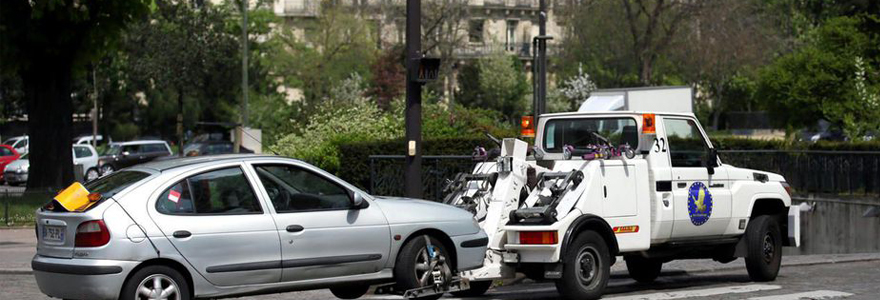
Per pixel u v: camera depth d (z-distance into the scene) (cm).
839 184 3438
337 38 8712
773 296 1669
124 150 6150
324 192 1416
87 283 1248
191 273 1292
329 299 1684
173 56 7431
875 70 5944
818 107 6097
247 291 1334
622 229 1622
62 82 3925
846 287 1798
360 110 3450
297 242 1366
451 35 7869
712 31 6806
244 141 4722
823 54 6056
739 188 1822
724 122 10775
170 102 8306
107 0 3753
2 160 5816
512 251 1559
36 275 1331
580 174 1580
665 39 6838
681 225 1709
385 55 8069
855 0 6194
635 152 1697
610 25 7131
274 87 8856
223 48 7712
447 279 1498
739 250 1861
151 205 1288
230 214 1331
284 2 9888
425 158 2602
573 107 8238
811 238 3450
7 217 3039
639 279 1922
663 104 4250
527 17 10419
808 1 8312
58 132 3928
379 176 2678
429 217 1487
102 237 1254
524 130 1830
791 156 3522
